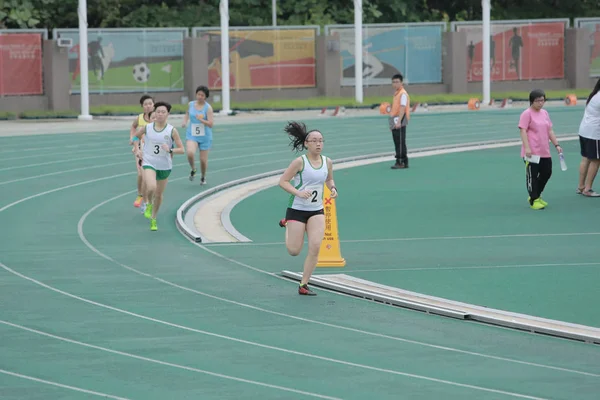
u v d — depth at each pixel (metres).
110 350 27.95
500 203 54.09
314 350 27.92
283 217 50.62
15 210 53.31
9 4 131.75
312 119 106.94
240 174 66.62
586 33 140.75
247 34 127.19
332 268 38.84
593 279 36.44
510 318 30.72
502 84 138.50
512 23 138.25
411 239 44.56
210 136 60.47
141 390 24.47
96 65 120.44
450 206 53.31
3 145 82.75
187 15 144.25
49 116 110.94
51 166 70.44
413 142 86.06
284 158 75.06
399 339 29.06
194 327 30.44
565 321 30.72
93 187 61.22
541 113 51.62
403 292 34.31
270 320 31.25
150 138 46.62
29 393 24.27
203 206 54.31
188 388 24.59
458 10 165.00
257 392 24.27
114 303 33.47
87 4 137.75
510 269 38.28
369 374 25.69
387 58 133.12
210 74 125.81
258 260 40.34
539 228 46.81
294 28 129.38
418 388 24.52
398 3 153.50
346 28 131.38
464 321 31.12
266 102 121.94
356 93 123.00
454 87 135.50
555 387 24.53
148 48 122.62
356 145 83.50
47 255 41.72
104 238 45.47
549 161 51.81
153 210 47.38
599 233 45.41
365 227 47.66
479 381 25.05
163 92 123.88
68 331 29.98
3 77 115.25
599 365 26.39
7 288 35.75
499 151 78.69
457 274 37.53
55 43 116.50
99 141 85.62
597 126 54.34
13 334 29.66
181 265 39.56
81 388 24.62
